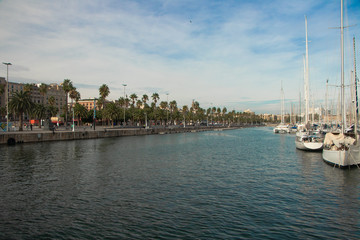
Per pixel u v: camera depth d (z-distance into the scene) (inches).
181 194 804.0
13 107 2849.4
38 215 638.5
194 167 1254.3
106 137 3304.6
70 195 793.6
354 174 1083.3
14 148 1974.7
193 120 7824.8
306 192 831.1
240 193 817.5
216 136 3988.7
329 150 1273.4
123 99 6220.5
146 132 4168.3
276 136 3991.1
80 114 4842.5
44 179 992.9
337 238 524.7
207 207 690.8
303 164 1339.8
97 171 1143.6
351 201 745.0
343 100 1233.4
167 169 1198.9
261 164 1348.4
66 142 2536.9
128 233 542.0
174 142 2763.3
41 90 4943.4
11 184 919.0
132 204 713.0
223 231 550.6
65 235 534.9
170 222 595.2
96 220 607.2
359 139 1212.5
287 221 603.5
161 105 7096.5
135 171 1148.5
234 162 1413.6
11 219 616.4
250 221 601.9
